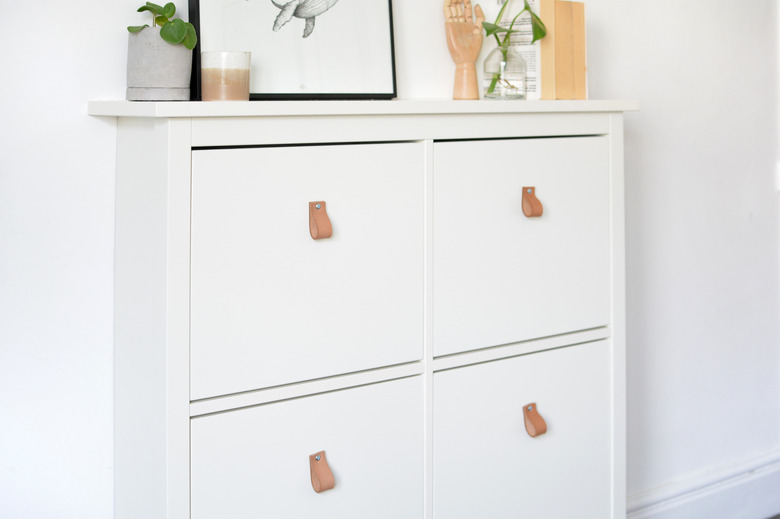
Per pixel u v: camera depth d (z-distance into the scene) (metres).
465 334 1.27
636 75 1.81
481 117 1.26
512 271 1.31
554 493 1.39
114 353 1.31
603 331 1.43
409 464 1.24
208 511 1.08
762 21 2.02
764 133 2.06
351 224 1.15
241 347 1.08
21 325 1.24
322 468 1.15
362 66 1.41
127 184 1.21
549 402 1.37
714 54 1.94
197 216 1.03
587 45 1.73
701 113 1.93
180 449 1.05
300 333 1.12
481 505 1.31
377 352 1.19
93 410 1.31
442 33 1.54
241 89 1.16
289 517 1.14
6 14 1.18
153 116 0.99
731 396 2.09
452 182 1.24
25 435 1.26
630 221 1.85
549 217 1.34
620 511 1.48
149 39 1.13
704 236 1.98
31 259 1.24
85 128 1.25
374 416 1.20
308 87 1.34
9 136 1.20
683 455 2.02
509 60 1.46
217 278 1.05
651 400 1.94
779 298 2.16
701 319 2.01
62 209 1.25
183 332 1.04
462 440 1.28
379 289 1.18
